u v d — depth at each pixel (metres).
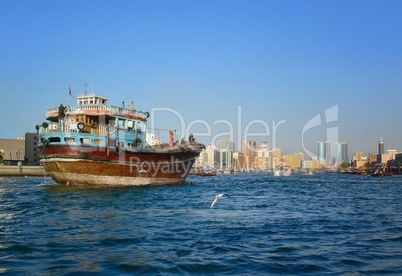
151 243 18.25
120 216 26.58
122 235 20.00
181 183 63.31
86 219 25.09
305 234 21.00
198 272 13.84
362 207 35.47
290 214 29.48
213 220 25.39
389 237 20.47
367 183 93.88
